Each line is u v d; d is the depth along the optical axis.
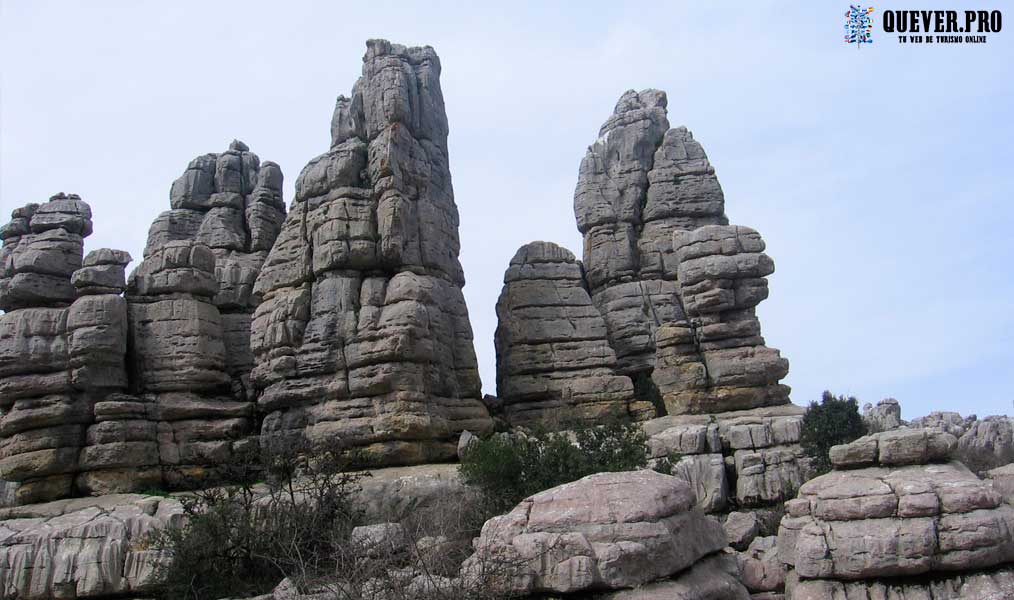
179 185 46.00
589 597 14.19
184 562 21.25
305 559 20.67
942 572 16.28
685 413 34.06
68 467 29.62
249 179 46.47
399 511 25.23
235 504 23.47
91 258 32.91
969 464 37.03
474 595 14.04
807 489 18.27
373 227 33.00
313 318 31.95
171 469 30.61
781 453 29.81
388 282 32.34
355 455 27.59
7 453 29.66
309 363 31.09
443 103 39.06
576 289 38.41
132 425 30.31
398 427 29.02
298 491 24.48
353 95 36.03
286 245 33.97
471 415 32.69
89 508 25.80
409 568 16.38
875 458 18.20
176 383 32.16
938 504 16.41
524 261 38.75
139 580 23.28
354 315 31.38
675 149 42.81
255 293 34.53
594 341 37.47
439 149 37.50
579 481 15.82
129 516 24.70
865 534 16.45
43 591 23.36
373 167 33.94
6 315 31.47
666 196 41.97
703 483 29.44
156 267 33.75
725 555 16.45
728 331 34.81
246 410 32.50
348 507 23.31
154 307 33.16
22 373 30.59
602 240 41.62
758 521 26.47
